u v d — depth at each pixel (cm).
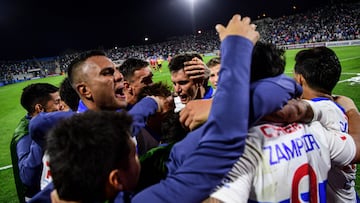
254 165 119
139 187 127
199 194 99
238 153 101
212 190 102
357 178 446
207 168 99
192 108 133
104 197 98
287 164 125
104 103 208
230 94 100
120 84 218
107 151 94
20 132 273
